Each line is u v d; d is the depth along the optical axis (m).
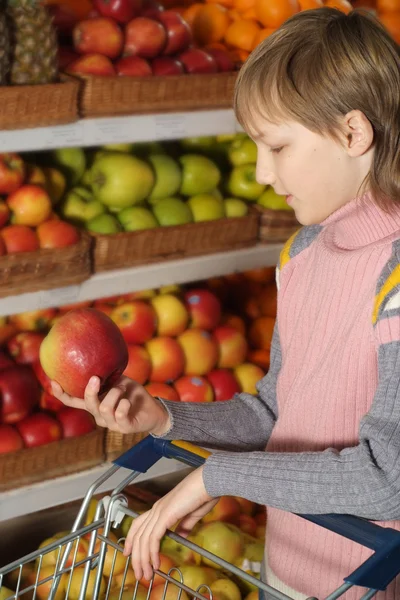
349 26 0.93
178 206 2.01
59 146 1.68
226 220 1.99
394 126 0.92
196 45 2.21
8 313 1.71
